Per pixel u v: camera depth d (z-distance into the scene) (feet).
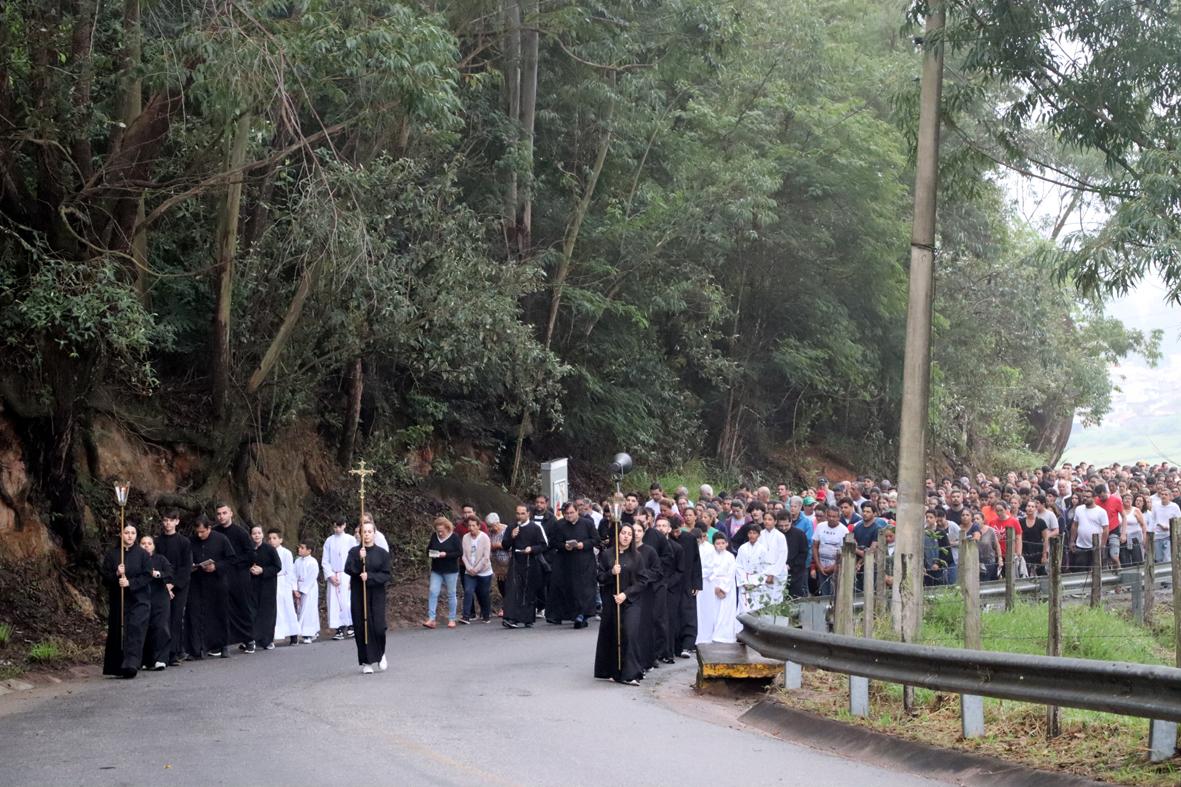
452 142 87.25
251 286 75.92
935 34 55.01
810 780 31.40
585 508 75.56
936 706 38.47
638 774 31.86
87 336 62.95
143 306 69.10
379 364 97.81
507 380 90.38
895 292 133.39
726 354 132.98
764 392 140.36
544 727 39.11
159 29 69.21
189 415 78.79
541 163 106.93
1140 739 31.81
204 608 60.54
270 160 65.92
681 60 97.04
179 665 57.62
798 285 131.13
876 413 150.61
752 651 50.37
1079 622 62.13
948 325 136.36
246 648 63.31
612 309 105.81
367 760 33.40
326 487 89.30
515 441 107.45
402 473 93.66
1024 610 64.85
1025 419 188.44
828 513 72.38
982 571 73.20
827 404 146.00
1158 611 71.92
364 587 53.11
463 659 58.18
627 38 94.07
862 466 149.28
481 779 30.94
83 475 69.00
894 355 142.61
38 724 40.32
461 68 91.61
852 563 45.37
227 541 62.08
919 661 35.83
